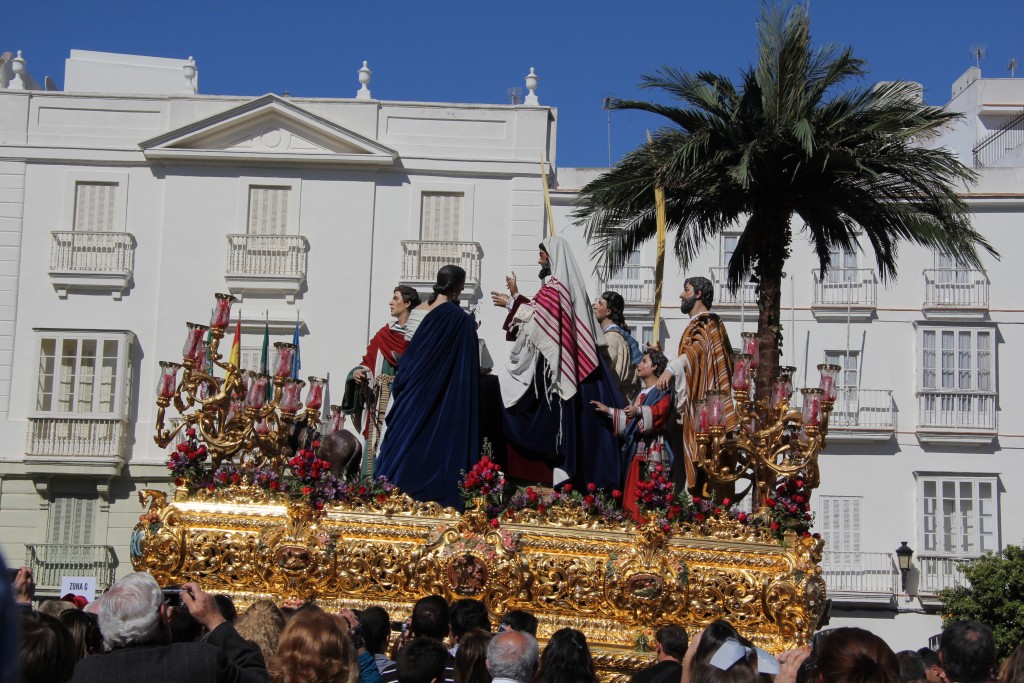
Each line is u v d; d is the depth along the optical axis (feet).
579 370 36.58
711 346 36.27
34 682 16.53
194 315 111.65
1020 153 124.26
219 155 112.47
